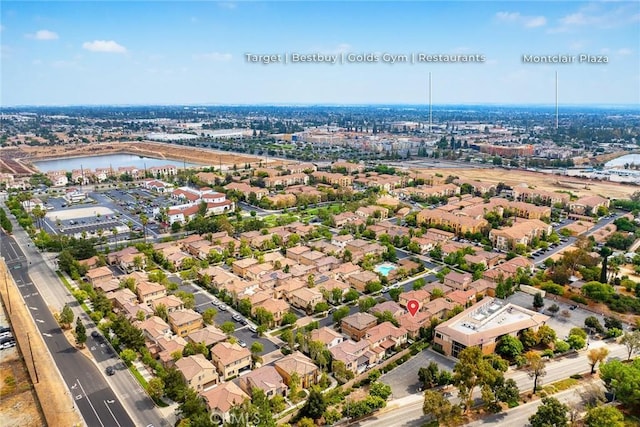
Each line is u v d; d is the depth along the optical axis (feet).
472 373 405.18
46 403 423.23
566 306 620.90
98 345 520.83
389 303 593.42
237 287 629.92
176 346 491.72
